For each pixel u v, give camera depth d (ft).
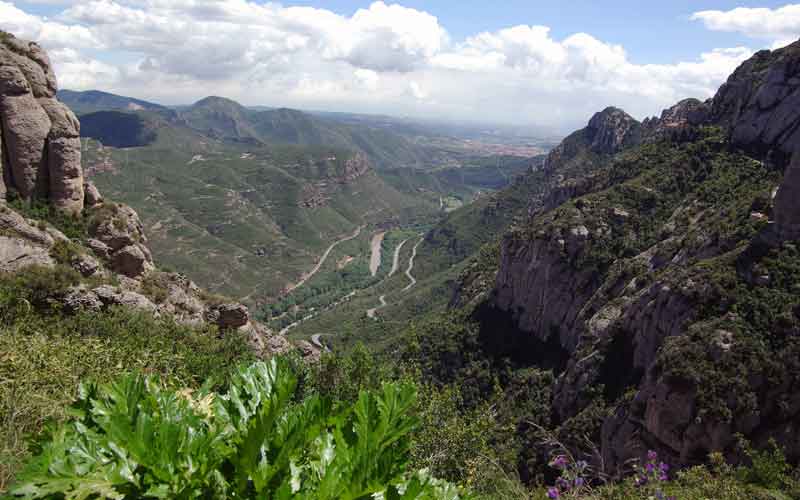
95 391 13.51
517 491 27.27
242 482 11.20
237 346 122.21
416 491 11.76
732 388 103.86
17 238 114.21
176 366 63.26
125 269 145.28
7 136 133.69
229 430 13.14
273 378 14.16
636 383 144.25
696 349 114.52
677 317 136.56
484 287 350.84
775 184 166.50
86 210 149.28
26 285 101.86
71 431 12.77
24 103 136.46
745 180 216.95
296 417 12.09
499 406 201.67
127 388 13.03
